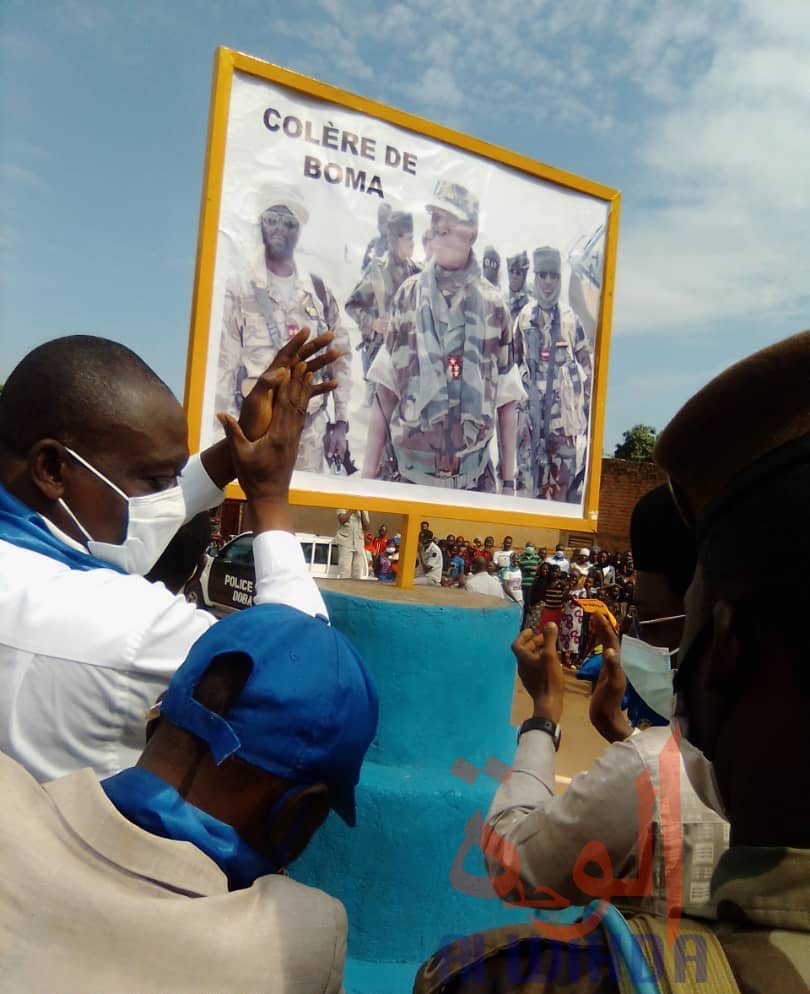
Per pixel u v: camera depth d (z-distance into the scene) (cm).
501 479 299
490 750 264
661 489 178
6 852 81
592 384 320
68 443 135
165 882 84
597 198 316
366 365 267
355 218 262
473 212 287
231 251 242
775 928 61
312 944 87
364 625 249
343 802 102
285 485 154
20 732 117
